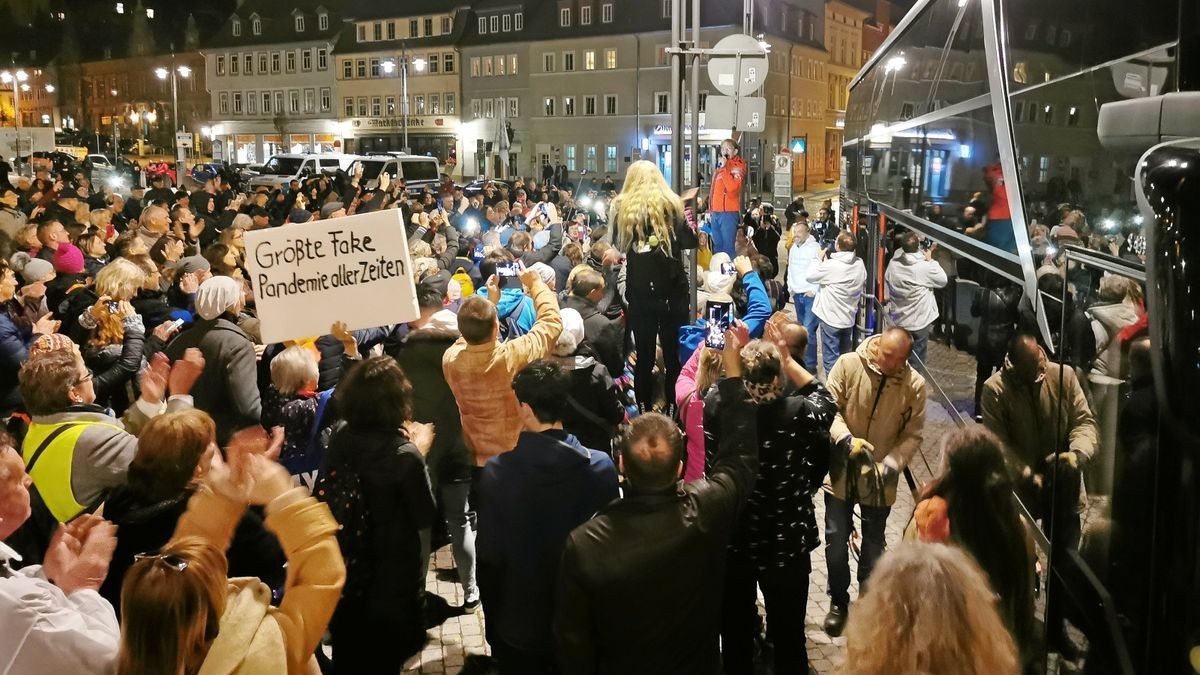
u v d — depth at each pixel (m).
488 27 70.06
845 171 14.08
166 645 2.23
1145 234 2.26
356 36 74.94
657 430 3.15
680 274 7.05
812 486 4.48
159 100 93.94
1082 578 2.88
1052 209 3.64
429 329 5.47
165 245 9.04
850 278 10.52
